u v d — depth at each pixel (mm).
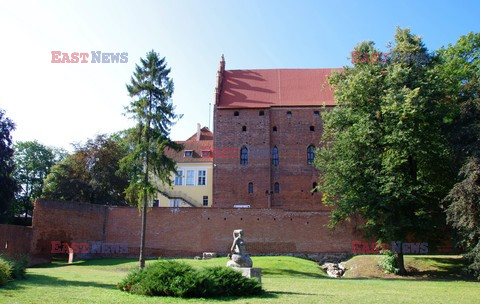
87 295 14633
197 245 40875
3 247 32094
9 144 44000
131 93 33625
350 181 31859
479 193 24422
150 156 32594
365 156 31391
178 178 59062
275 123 52969
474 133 27453
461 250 36562
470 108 29000
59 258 39344
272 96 54281
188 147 61906
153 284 14914
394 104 28609
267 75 57094
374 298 15609
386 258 32188
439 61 33375
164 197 57156
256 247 40562
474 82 31328
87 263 36031
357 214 37406
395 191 28375
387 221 30312
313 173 51281
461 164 27500
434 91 30750
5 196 42594
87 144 53125
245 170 51188
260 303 13633
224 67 57781
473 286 21734
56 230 37719
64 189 49406
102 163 51812
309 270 31984
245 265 18500
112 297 14258
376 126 31188
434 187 31141
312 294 16719
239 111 52938
